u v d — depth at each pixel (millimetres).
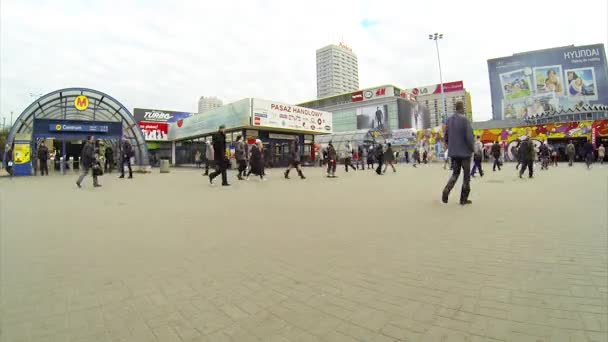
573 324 1934
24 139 17719
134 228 4750
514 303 2238
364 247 3686
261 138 28484
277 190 9594
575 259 3090
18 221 5273
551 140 32906
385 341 1824
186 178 15477
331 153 15578
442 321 2029
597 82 56125
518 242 3725
